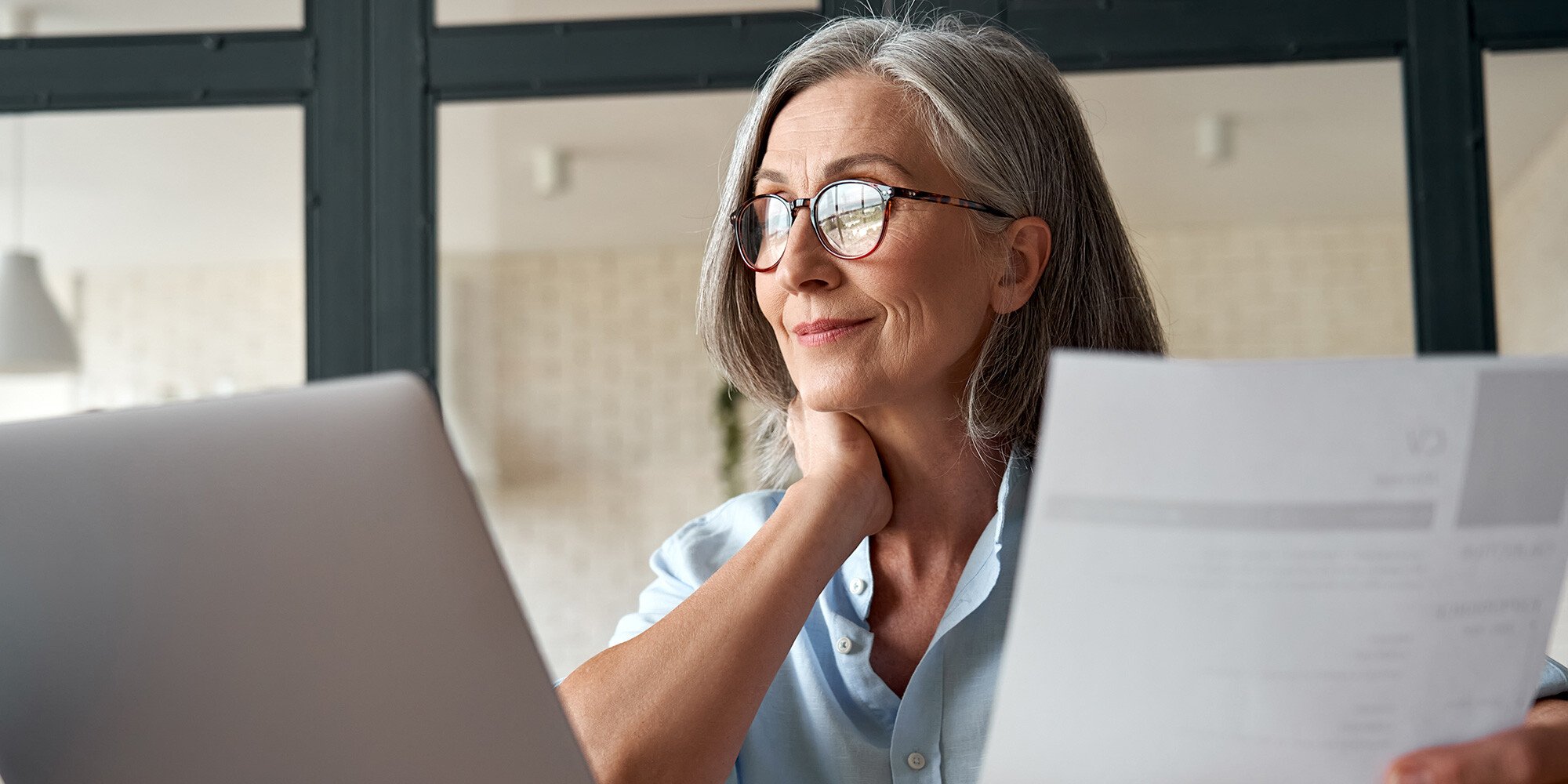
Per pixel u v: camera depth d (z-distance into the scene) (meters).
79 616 0.56
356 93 2.02
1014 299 0.96
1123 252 1.05
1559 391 0.52
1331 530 0.51
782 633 0.82
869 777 0.91
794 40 1.99
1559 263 2.33
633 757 0.75
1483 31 1.88
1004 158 0.94
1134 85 3.36
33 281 4.27
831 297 0.92
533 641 0.57
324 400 0.55
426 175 2.01
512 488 6.19
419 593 0.55
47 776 0.58
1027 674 0.53
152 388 5.75
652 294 6.18
